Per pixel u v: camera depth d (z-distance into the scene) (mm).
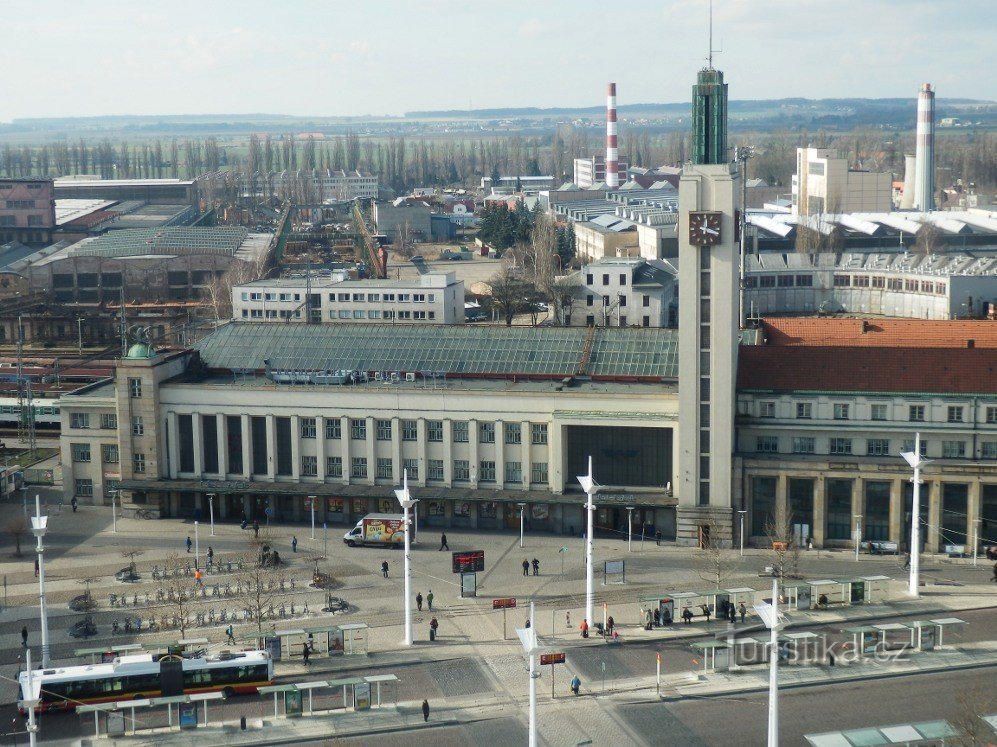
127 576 196500
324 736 144500
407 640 170250
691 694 153500
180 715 146125
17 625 178125
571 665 162875
